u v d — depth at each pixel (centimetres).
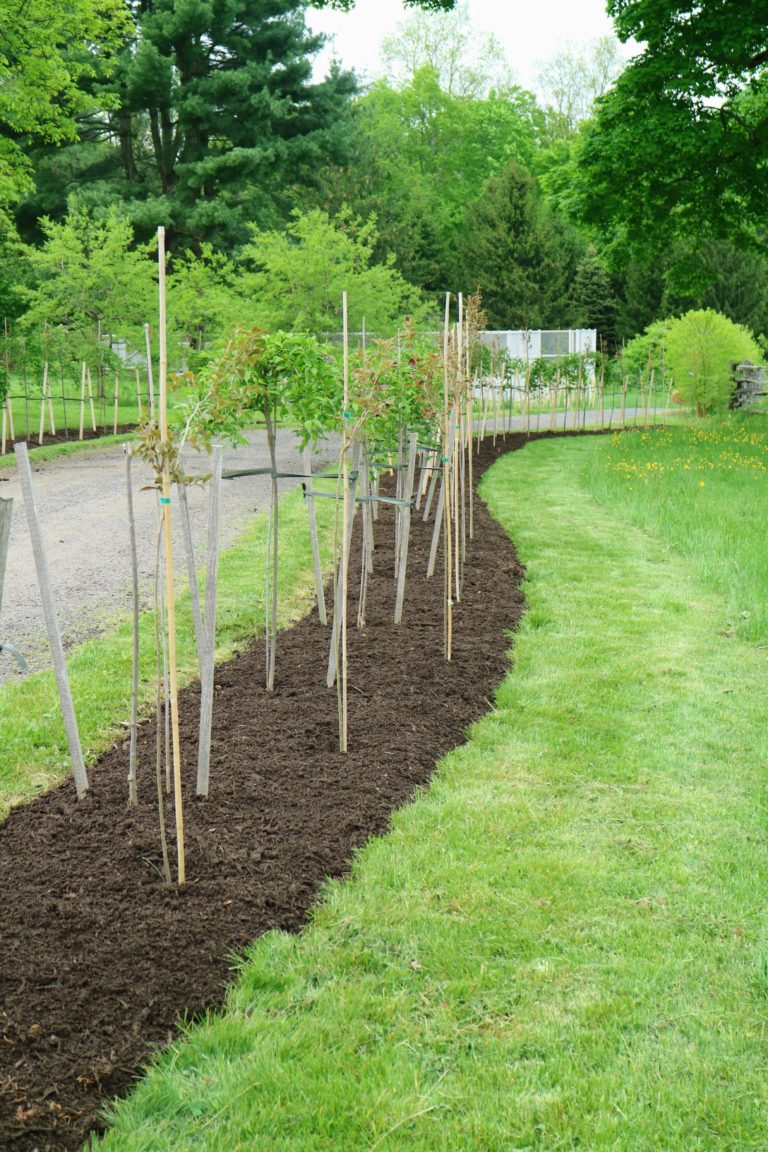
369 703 459
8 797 363
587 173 1714
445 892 310
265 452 1541
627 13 1602
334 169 3142
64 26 1772
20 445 330
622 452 1442
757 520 913
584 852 336
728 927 295
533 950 281
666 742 432
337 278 1571
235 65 2686
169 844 325
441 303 3803
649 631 598
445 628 580
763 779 397
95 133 2812
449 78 4862
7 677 491
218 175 2581
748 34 1450
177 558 757
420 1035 247
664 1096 228
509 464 1391
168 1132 215
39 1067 228
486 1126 218
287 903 299
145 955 269
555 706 473
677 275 2022
